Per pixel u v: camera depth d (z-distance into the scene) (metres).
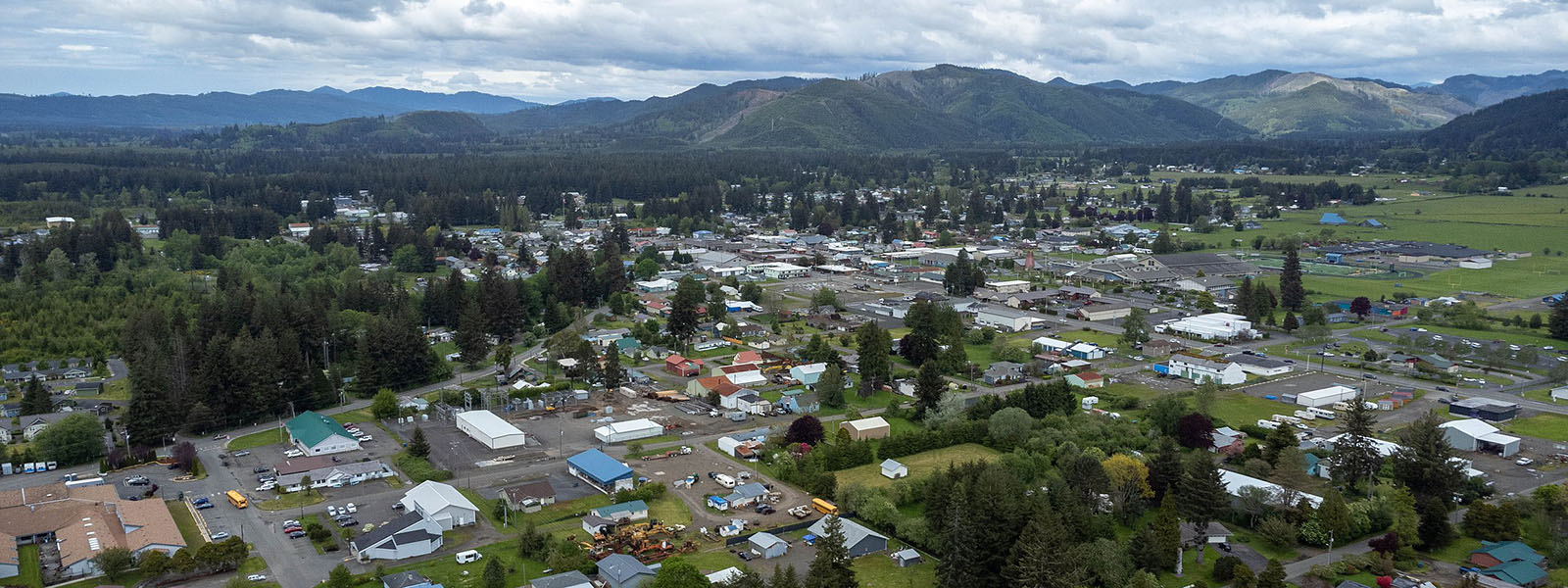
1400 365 172.62
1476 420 131.88
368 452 125.81
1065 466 107.50
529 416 143.38
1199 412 135.62
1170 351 183.00
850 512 105.25
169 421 130.75
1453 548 96.69
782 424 138.75
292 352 148.25
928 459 124.38
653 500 108.88
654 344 190.12
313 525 97.94
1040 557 81.38
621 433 130.88
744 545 96.94
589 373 162.88
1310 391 151.38
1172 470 105.81
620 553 93.50
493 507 106.56
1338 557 94.50
